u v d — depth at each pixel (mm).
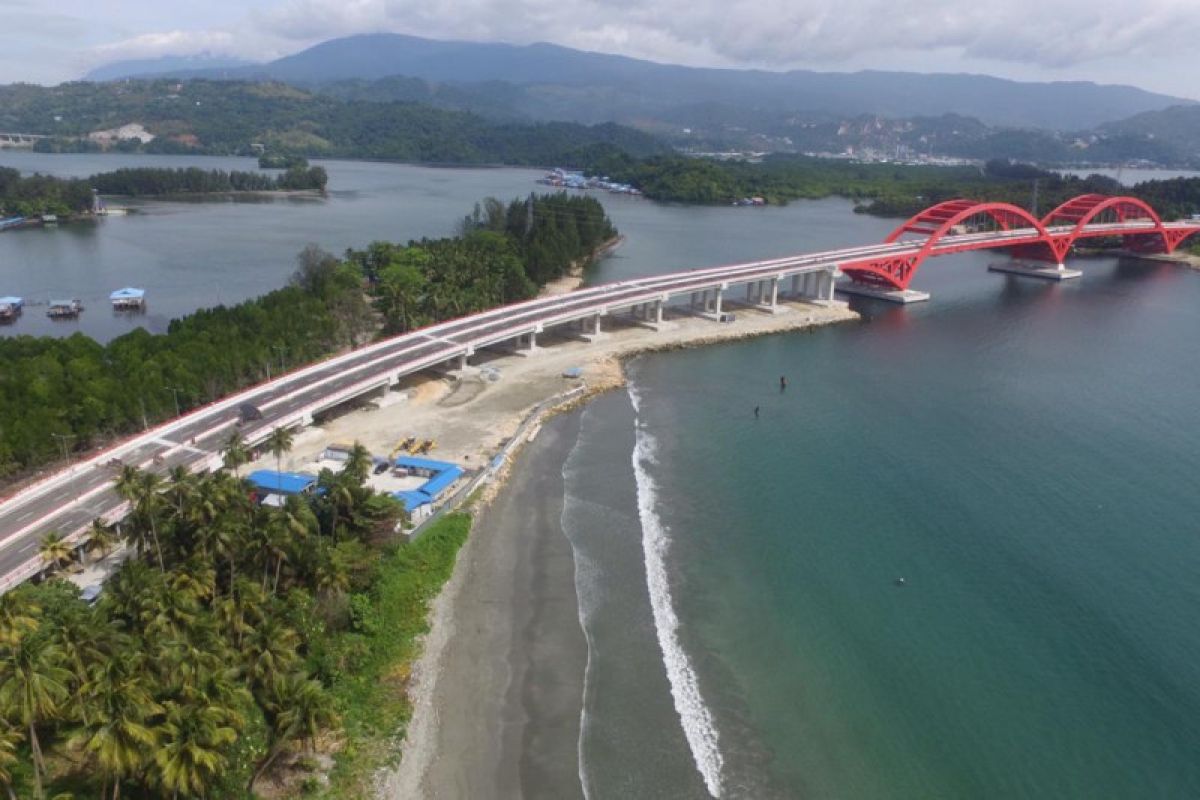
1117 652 67375
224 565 66750
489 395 124000
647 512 90625
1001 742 58188
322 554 66375
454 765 55156
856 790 54250
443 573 76625
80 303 181000
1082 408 125125
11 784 45469
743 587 76688
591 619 71625
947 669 65625
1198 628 70438
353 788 52188
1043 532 86500
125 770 44250
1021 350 158875
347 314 149750
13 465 91562
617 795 53406
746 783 54656
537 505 91688
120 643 51406
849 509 91750
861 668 65750
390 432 107938
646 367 144750
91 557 74250
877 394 131375
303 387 112375
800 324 174625
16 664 44125
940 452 107750
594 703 61562
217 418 102500
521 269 187500
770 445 109875
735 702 62062
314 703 49562
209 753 42531
